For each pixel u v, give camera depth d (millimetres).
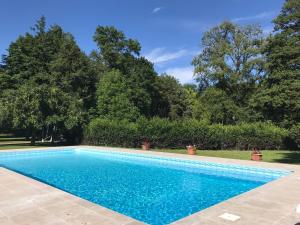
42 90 25875
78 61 32781
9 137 41938
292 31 15398
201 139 22969
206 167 14695
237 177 12695
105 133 25266
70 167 15773
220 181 12016
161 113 49094
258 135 23688
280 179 10234
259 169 12859
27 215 6305
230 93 36906
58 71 31172
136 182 11891
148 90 43719
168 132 22844
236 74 34844
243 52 35031
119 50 41250
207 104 35469
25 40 33125
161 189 10648
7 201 7379
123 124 24688
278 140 24031
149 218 7406
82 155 20922
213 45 36469
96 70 37000
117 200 9156
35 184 9336
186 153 19625
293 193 8172
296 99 13484
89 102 34312
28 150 20828
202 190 10484
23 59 31891
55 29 35781
